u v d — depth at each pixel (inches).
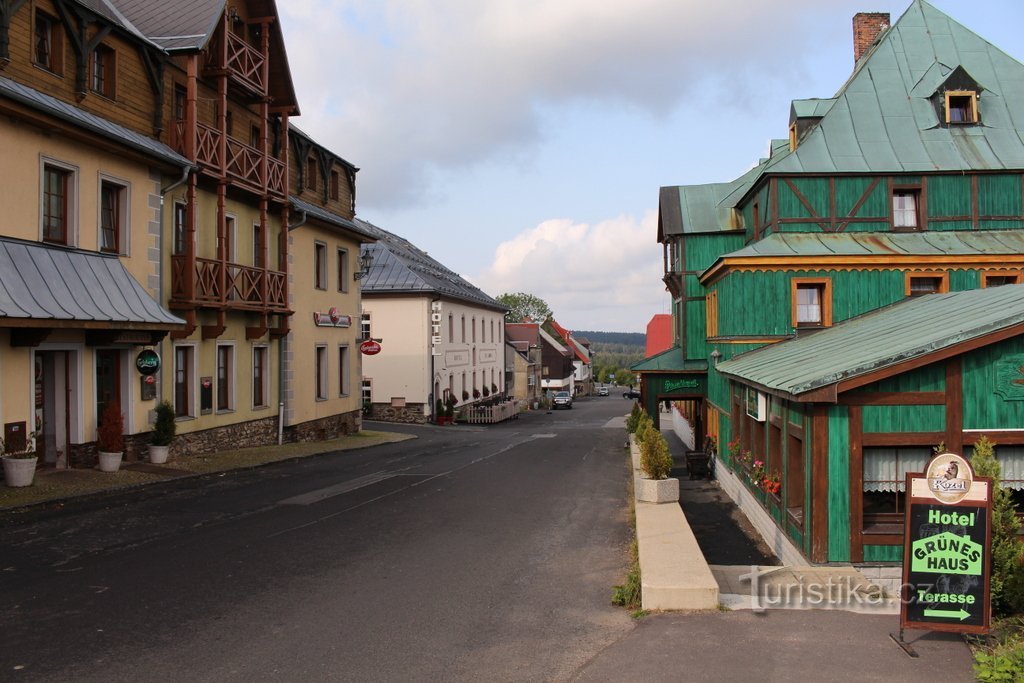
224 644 256.7
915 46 949.2
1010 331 382.9
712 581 296.0
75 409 594.9
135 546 386.9
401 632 271.0
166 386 705.0
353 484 617.6
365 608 297.6
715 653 248.1
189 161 701.3
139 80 677.9
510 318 4805.6
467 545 407.8
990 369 392.8
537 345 3393.2
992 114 891.4
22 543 387.2
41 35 578.2
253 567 354.0
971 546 260.8
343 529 442.0
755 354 722.2
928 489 263.6
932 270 772.6
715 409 895.7
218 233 761.6
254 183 829.8
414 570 354.9
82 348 597.3
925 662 242.5
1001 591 300.8
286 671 234.7
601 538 428.1
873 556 390.9
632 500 559.5
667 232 1106.1
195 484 599.8
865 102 905.5
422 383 1572.3
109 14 666.2
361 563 366.0
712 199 1130.0
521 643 260.7
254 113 888.9
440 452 939.3
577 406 3100.4
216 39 757.3
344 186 1176.2
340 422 1133.1
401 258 1665.8
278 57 882.1
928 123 885.2
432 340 1604.3
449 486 618.2
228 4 801.6
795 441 458.9
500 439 1213.1
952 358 392.8
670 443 1364.4
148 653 247.9
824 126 886.4
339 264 1152.2
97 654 246.1
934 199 841.5
